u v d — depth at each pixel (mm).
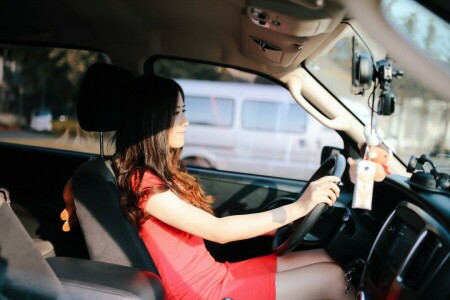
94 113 1813
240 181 2609
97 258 1533
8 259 1178
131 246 1535
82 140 3076
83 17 2361
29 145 2936
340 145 2486
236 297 1694
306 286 1755
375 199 2186
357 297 1666
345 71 2225
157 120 1639
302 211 1614
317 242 2092
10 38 2680
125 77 1877
